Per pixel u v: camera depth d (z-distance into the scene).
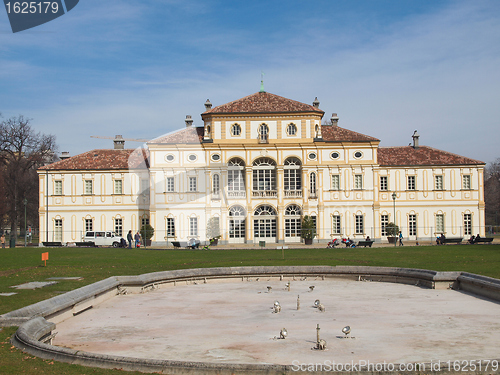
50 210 71.94
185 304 23.42
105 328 18.58
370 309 21.66
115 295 26.00
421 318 19.69
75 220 71.81
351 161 69.69
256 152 68.88
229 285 29.61
